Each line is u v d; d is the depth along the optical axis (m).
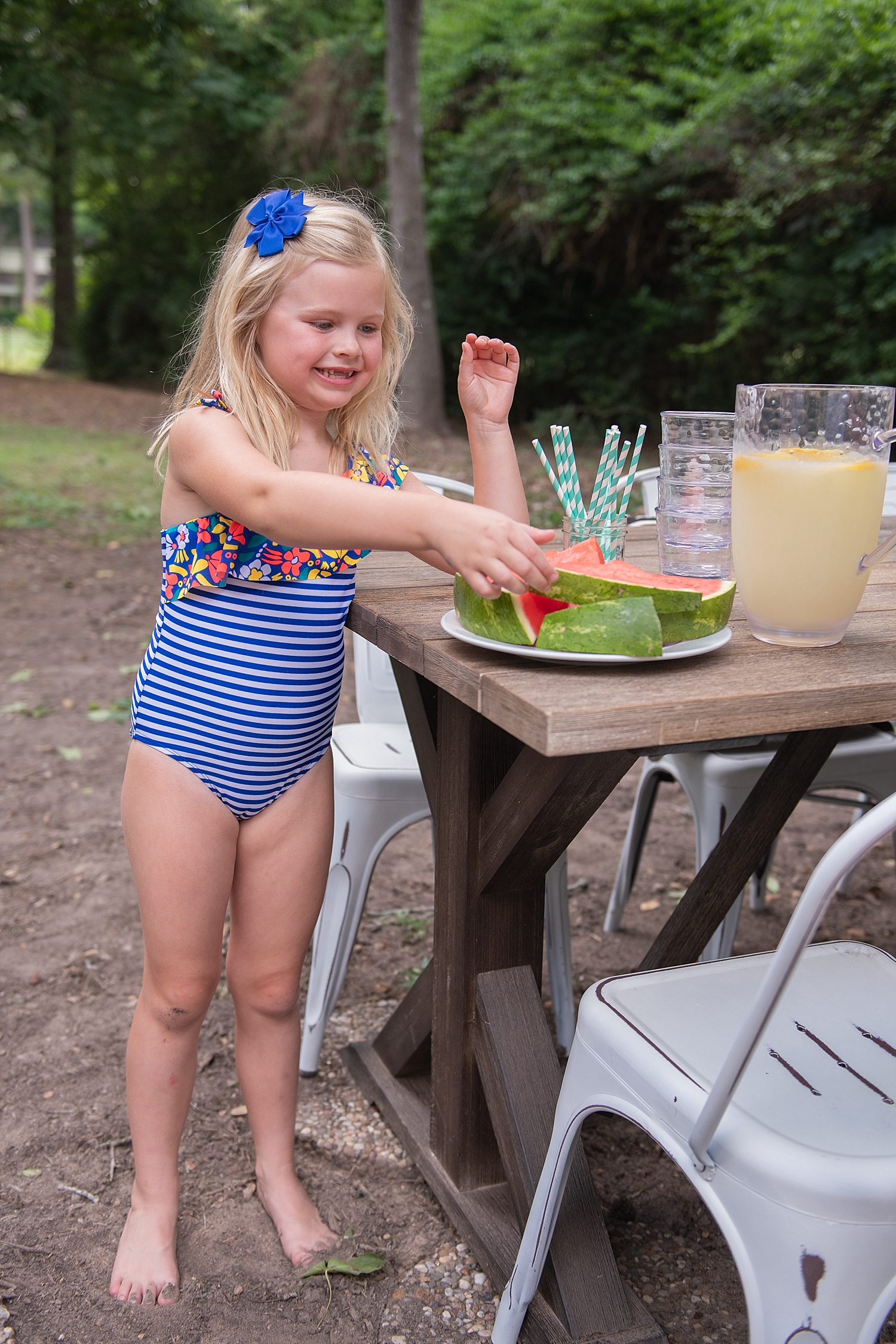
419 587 1.58
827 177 7.91
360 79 13.67
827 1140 1.03
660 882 2.85
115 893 2.73
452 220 11.86
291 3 15.38
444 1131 1.67
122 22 14.25
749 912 2.68
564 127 9.99
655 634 1.09
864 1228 0.98
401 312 1.51
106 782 3.41
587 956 2.48
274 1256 1.62
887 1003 1.27
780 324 9.49
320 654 1.46
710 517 1.46
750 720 1.04
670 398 11.66
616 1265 1.49
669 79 9.15
